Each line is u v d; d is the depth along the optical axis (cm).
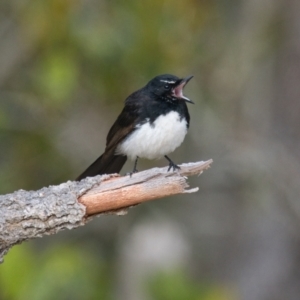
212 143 1492
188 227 1609
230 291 1204
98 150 1393
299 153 1470
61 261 1048
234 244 1630
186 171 910
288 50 1495
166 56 1303
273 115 1497
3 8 1434
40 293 1017
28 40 1313
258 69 1512
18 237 819
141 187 840
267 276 1509
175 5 1303
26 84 1389
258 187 1488
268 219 1523
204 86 1469
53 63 1225
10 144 1370
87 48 1233
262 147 1476
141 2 1275
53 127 1383
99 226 1392
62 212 816
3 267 1028
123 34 1257
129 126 1089
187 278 1082
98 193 832
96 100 1360
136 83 1296
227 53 1488
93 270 1083
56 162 1370
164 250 1166
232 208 1648
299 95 1483
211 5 1416
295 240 1500
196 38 1406
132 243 1186
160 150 1109
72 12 1245
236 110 1493
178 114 1085
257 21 1510
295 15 1495
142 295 1072
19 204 813
